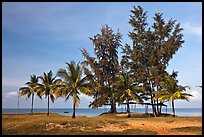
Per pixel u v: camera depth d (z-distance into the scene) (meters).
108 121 29.66
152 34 53.28
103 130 24.20
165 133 22.34
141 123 29.70
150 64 51.94
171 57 51.91
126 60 54.81
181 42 52.06
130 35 54.22
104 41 56.41
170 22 53.00
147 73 52.31
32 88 59.75
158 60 51.91
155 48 52.50
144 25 54.84
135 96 45.38
